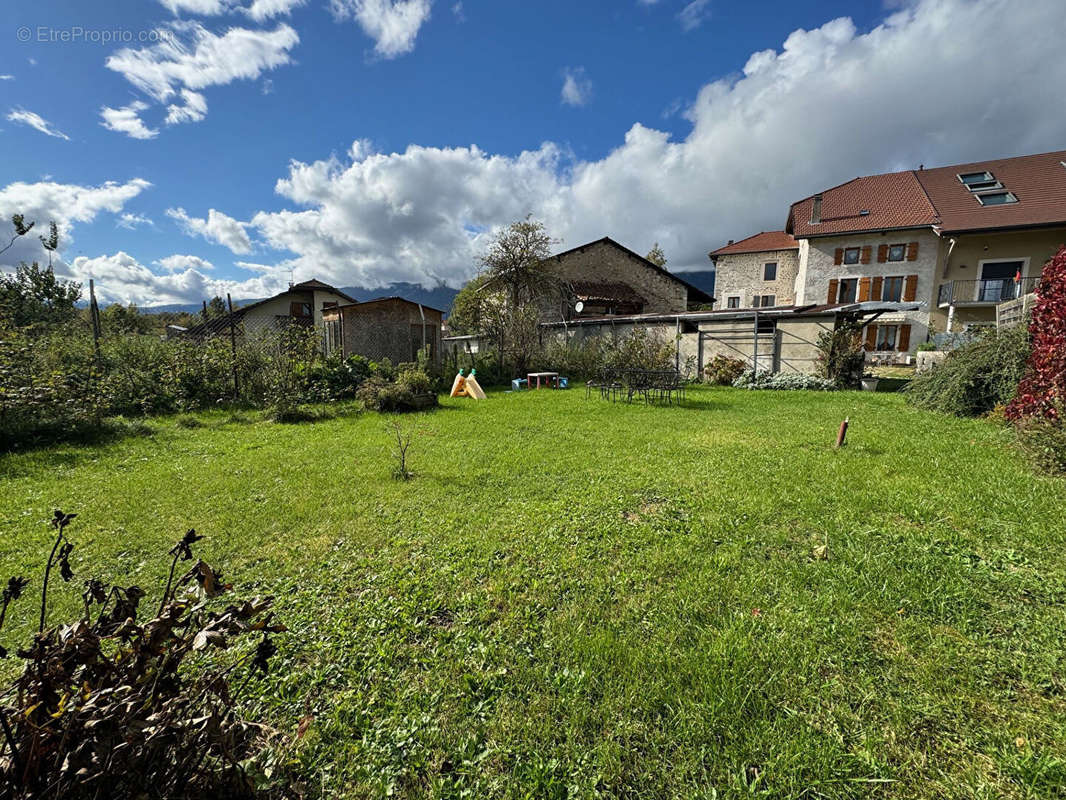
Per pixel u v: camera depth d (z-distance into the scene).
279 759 1.69
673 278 28.33
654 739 1.82
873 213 24.45
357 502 4.40
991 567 3.01
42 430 6.97
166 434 7.69
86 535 3.73
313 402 11.16
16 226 8.15
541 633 2.46
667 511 4.10
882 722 1.88
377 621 2.58
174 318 31.42
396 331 15.48
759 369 16.08
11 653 2.36
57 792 1.14
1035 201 21.17
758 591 2.81
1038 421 5.40
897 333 23.61
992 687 2.04
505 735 1.86
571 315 24.91
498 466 5.56
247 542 3.57
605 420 8.95
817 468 5.25
